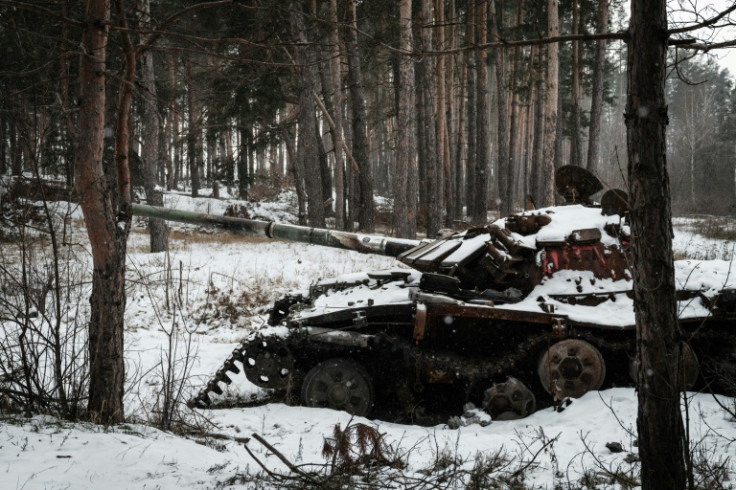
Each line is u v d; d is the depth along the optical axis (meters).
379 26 18.03
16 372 5.36
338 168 24.39
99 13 4.66
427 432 6.18
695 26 3.06
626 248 7.16
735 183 43.22
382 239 8.48
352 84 22.20
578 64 31.31
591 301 6.91
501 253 7.10
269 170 42.56
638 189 3.21
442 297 6.75
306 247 20.31
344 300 7.39
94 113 4.74
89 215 4.83
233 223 8.88
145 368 8.34
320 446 5.45
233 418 6.38
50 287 5.44
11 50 4.80
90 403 5.08
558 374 6.70
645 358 3.26
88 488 3.71
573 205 8.02
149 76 16.52
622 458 4.92
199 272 15.35
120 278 5.04
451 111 29.52
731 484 4.12
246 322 11.70
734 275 7.00
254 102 20.27
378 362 7.30
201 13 13.05
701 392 6.69
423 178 28.86
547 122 18.27
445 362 6.81
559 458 5.04
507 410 6.65
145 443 4.61
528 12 30.59
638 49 3.16
